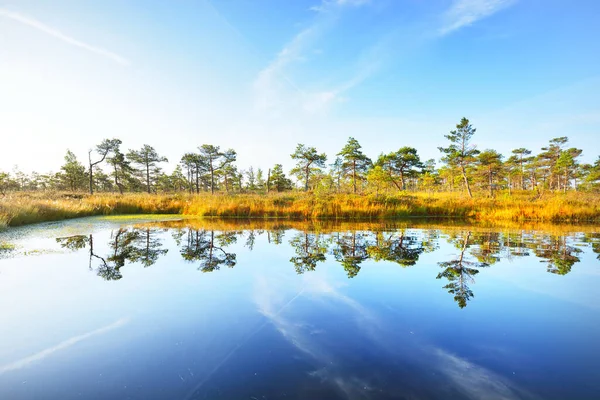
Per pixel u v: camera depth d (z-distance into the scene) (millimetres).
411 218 16078
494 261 6516
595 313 3863
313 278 5297
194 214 17375
